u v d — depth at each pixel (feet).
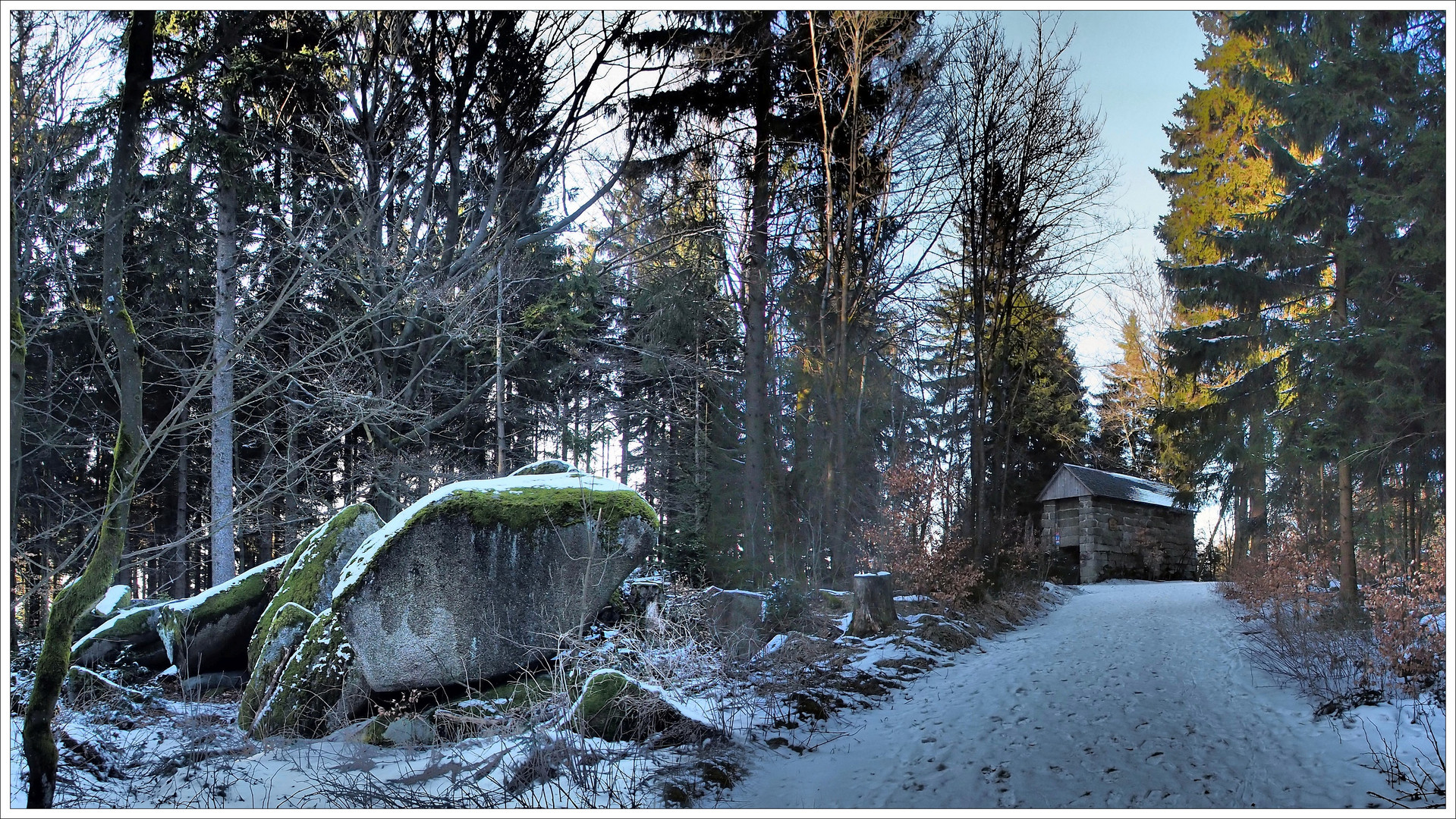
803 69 53.83
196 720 22.77
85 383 51.85
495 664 25.04
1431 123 37.11
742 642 30.89
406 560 24.02
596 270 59.41
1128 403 107.34
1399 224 37.47
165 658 31.53
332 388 39.06
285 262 48.70
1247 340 47.98
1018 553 59.52
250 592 31.01
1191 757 19.26
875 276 55.88
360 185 48.80
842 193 52.29
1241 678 27.58
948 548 47.70
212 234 53.01
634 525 27.81
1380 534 43.11
